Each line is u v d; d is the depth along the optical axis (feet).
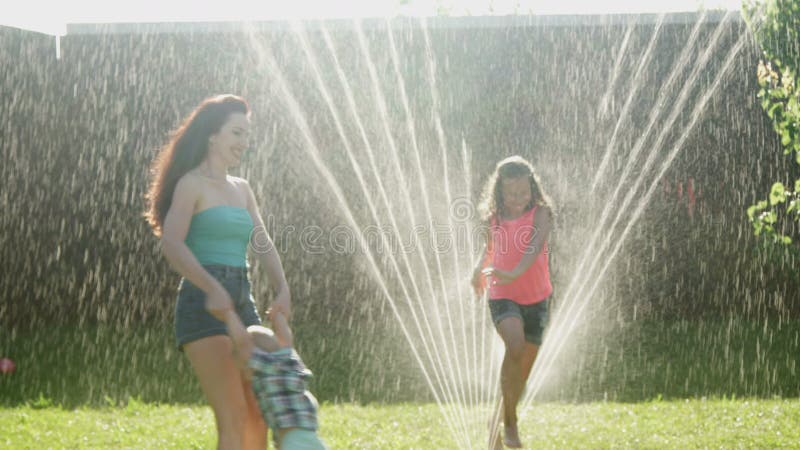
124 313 40.73
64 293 40.34
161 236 13.64
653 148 39.88
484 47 40.06
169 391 27.17
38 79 39.78
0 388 27.66
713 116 39.68
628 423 21.66
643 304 39.73
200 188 13.75
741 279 39.60
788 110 29.09
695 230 39.75
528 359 18.88
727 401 24.43
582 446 19.29
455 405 24.73
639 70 39.83
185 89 40.73
